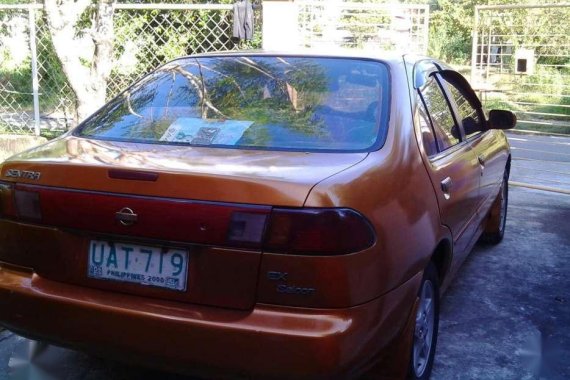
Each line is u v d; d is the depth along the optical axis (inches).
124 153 105.9
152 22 307.3
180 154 104.2
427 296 121.0
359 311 89.3
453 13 1004.6
